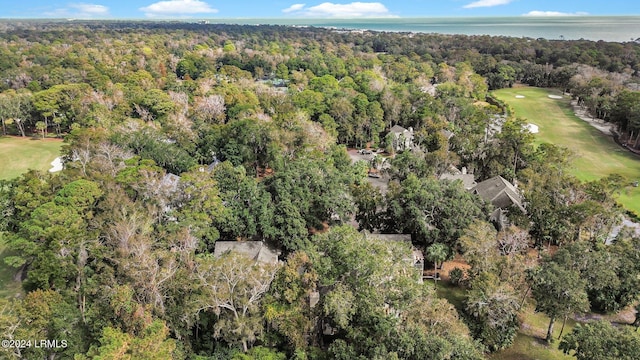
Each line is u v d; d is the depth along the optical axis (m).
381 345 28.16
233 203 50.88
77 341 30.39
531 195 51.50
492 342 36.00
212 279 32.62
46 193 47.16
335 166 67.50
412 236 48.25
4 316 27.14
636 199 65.69
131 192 49.19
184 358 31.67
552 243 53.16
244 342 32.06
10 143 91.19
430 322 30.44
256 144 71.62
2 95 96.69
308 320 31.38
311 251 36.12
